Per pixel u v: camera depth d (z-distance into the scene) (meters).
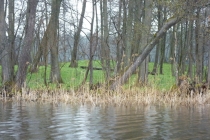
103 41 19.14
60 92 12.24
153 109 8.75
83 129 5.20
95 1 18.31
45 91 12.58
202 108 9.20
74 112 7.81
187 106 9.88
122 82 12.97
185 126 5.57
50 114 7.32
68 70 25.30
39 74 21.84
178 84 13.45
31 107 9.14
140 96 10.74
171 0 12.95
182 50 23.56
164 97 11.46
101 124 5.75
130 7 20.72
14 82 14.94
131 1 20.70
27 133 4.83
